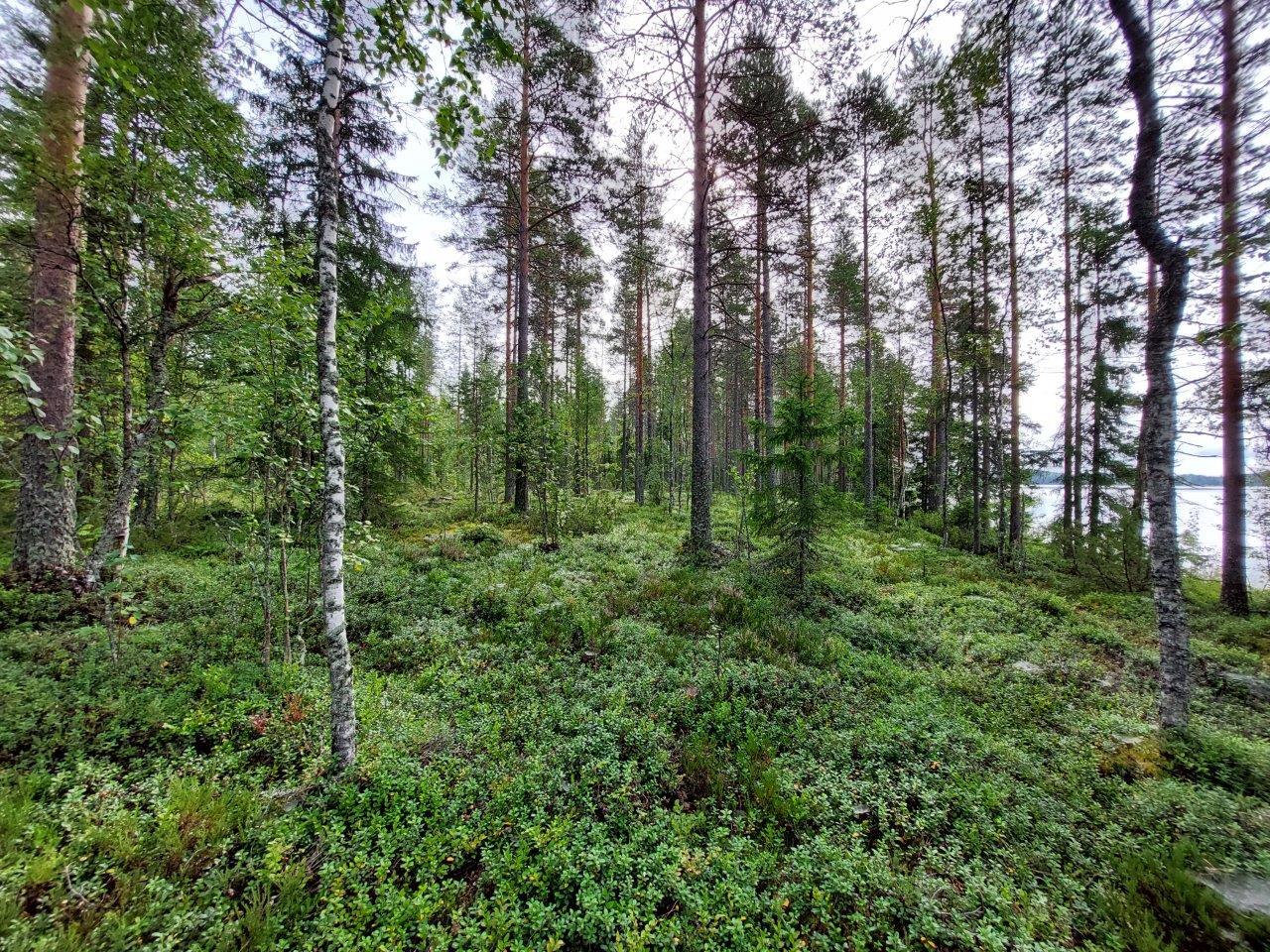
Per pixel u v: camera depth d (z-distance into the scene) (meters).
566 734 4.93
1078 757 4.95
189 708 4.68
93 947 2.61
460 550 11.45
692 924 3.04
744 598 8.77
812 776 4.45
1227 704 6.22
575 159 14.70
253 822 3.60
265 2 3.81
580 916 3.03
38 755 3.88
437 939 2.83
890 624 8.42
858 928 3.04
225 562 9.28
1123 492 16.25
